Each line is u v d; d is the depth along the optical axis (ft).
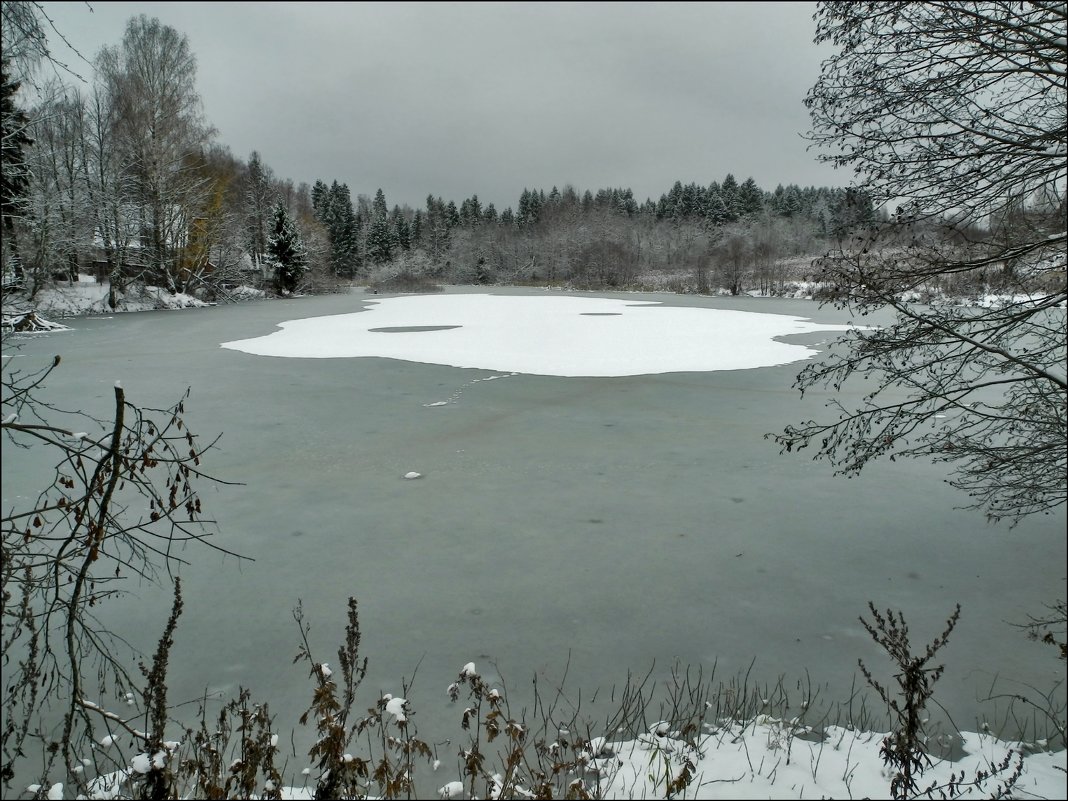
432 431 36.17
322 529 23.79
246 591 19.47
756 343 68.95
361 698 14.49
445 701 14.38
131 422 36.96
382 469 30.07
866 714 13.93
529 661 16.01
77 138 107.55
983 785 11.02
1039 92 15.14
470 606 18.61
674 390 46.32
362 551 22.07
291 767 12.19
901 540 22.75
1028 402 16.90
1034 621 17.54
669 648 16.58
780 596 19.13
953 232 16.16
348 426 37.09
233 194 159.02
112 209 106.11
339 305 128.16
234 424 37.37
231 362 57.26
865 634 17.19
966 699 14.53
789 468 30.19
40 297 88.02
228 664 15.96
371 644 16.74
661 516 24.91
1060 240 15.02
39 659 15.78
